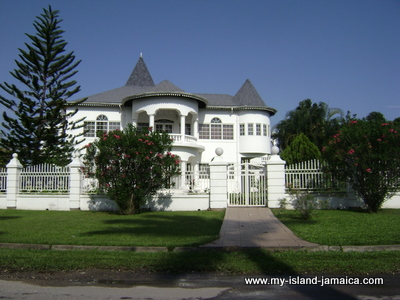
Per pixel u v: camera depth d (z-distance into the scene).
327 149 12.88
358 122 12.65
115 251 7.09
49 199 15.48
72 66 24.22
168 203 14.86
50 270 5.93
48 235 8.59
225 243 7.54
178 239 8.03
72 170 15.37
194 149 25.42
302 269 5.82
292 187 13.98
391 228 9.06
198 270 5.95
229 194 14.87
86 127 26.58
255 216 11.96
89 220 11.61
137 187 13.11
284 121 36.78
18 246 7.55
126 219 11.84
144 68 36.59
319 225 9.74
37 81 23.03
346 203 13.96
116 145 12.92
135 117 25.78
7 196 15.71
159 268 5.90
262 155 28.34
